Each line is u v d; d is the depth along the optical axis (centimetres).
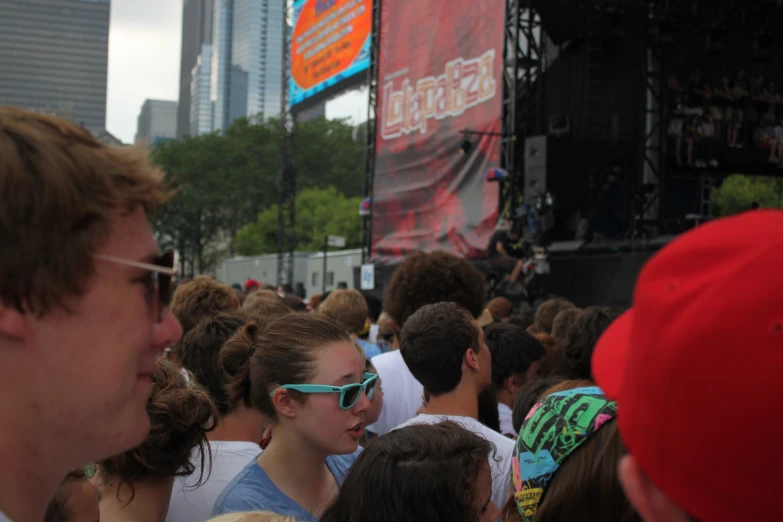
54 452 82
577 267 1145
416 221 1425
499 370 339
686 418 60
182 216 5378
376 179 1563
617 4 1219
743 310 58
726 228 64
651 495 69
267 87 17088
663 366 62
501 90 1192
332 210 4959
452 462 159
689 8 1283
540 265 1116
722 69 1404
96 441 83
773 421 57
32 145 75
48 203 74
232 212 5684
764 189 3159
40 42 8431
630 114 1295
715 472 60
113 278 81
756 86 1424
